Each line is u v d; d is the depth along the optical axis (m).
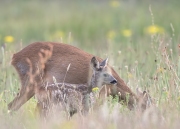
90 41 39.66
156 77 21.58
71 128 16.59
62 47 21.11
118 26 42.97
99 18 45.62
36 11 50.09
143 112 19.17
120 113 18.59
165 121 17.38
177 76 21.34
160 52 24.55
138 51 28.25
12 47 32.00
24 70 20.98
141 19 42.66
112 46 31.36
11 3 54.56
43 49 20.97
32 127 17.20
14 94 21.55
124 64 26.08
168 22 40.97
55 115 18.31
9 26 43.59
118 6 49.31
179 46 22.06
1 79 23.31
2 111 19.17
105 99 19.62
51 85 19.73
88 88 19.69
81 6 52.50
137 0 52.94
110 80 19.61
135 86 22.11
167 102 19.45
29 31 42.19
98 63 19.66
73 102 19.48
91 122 16.56
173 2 51.12
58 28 42.72
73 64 20.83
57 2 54.88
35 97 21.00
